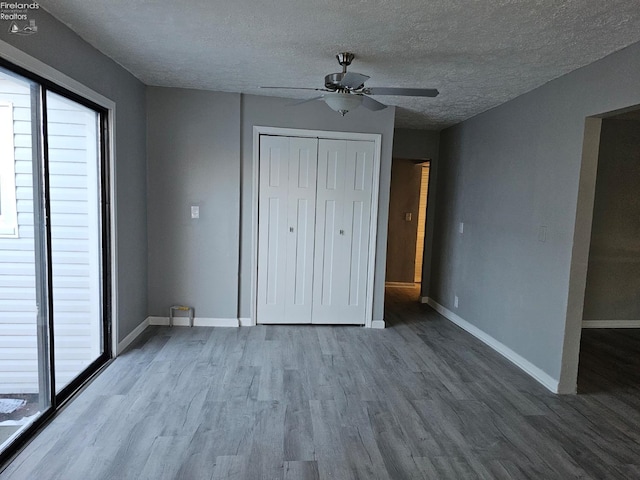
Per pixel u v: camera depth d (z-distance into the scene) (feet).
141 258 12.73
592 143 9.19
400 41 8.18
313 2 6.70
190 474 6.49
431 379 10.37
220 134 13.09
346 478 6.54
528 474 6.81
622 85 8.09
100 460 6.75
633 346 13.53
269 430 7.80
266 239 13.80
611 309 15.62
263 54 9.29
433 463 7.00
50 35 7.54
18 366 8.85
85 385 9.37
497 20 7.10
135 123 11.93
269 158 13.51
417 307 17.81
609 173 14.96
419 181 22.00
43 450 6.96
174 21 7.68
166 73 11.23
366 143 13.84
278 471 6.64
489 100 12.37
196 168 13.14
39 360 8.11
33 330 8.82
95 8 7.20
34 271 8.45
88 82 9.02
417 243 22.50
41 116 7.75
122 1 6.91
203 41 8.64
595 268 15.37
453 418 8.50
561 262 9.80
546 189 10.43
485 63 9.24
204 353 11.46
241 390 9.37
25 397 8.87
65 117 9.94
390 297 19.65
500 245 12.58
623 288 15.56
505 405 9.14
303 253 13.99
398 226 22.24
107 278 10.66
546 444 7.69
